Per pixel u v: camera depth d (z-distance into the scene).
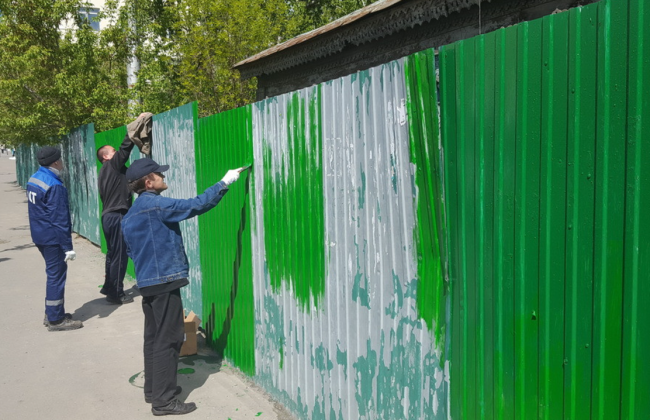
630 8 1.90
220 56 16.81
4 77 15.38
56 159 6.59
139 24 16.64
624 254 1.97
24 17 15.58
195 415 4.43
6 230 15.08
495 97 2.44
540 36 2.22
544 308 2.28
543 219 2.25
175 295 4.43
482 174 2.54
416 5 6.16
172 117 6.76
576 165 2.11
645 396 1.93
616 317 2.01
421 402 3.03
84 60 15.16
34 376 5.30
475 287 2.62
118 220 7.52
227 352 5.61
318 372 4.04
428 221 2.89
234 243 5.31
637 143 1.91
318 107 3.82
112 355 5.81
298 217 4.17
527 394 2.38
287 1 20.33
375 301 3.38
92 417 4.46
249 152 4.87
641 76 1.88
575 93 2.10
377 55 7.26
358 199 3.46
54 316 6.59
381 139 3.21
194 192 6.21
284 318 4.48
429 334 2.94
